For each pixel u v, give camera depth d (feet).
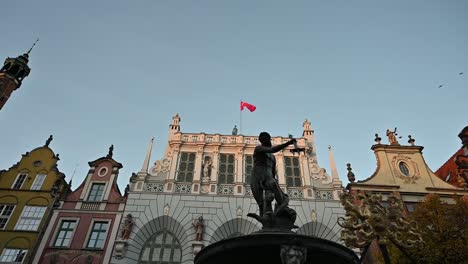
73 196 86.89
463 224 57.31
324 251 22.12
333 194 87.92
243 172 92.99
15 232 80.12
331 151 98.27
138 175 90.74
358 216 33.99
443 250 53.31
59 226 81.25
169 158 96.37
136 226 81.41
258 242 21.62
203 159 95.96
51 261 75.10
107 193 87.66
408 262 53.47
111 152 97.81
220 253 23.00
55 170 91.81
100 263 75.10
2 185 88.12
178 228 82.48
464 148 100.27
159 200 85.97
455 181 94.43
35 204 85.25
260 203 28.25
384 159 93.50
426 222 58.03
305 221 82.64
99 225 82.02
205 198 86.74
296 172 94.22
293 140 28.53
